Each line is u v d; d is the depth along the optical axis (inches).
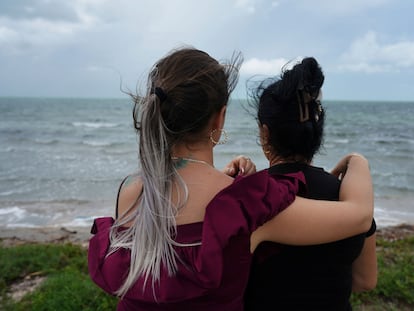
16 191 553.6
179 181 48.8
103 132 1517.0
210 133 52.7
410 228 383.9
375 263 61.7
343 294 56.7
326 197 55.3
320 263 54.0
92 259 50.6
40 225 403.2
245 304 58.2
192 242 44.8
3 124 1833.2
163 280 43.4
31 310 171.3
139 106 52.1
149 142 49.3
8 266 235.1
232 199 44.8
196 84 49.3
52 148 1047.6
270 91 60.1
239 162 68.2
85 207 474.0
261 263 55.3
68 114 2731.3
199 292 42.6
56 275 219.8
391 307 169.5
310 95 57.0
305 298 54.7
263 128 61.2
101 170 725.3
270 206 45.3
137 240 46.6
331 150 1054.4
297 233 47.3
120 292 45.4
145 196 47.9
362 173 56.8
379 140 1331.2
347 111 3506.4
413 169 780.0
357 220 48.5
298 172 55.3
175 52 53.2
